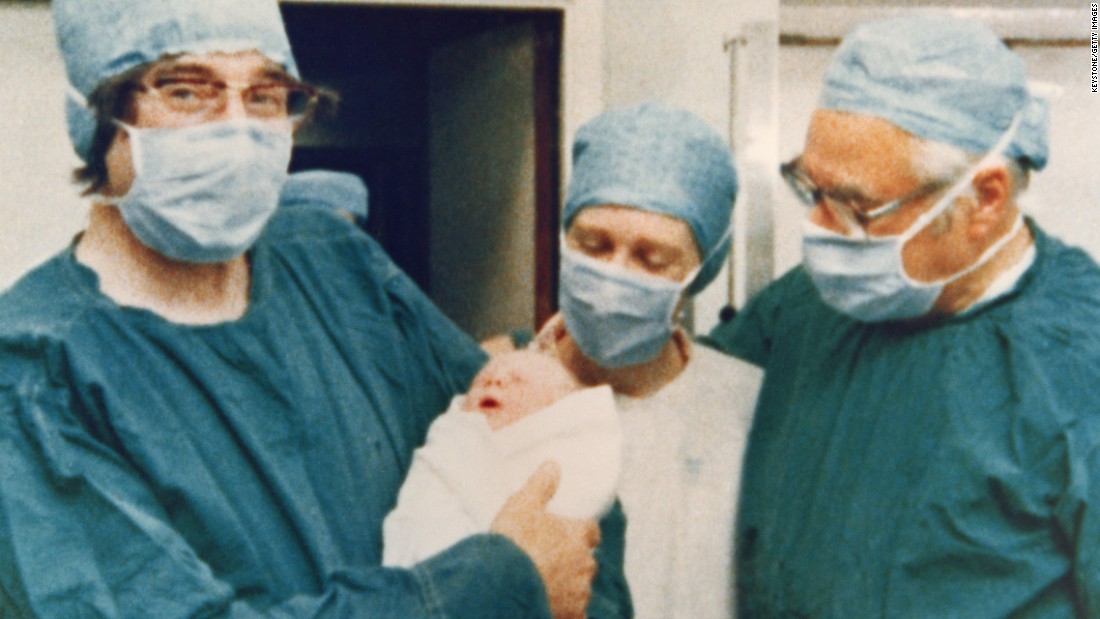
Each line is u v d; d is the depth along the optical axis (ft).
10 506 2.52
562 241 4.37
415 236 10.36
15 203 6.43
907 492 3.55
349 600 2.65
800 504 3.94
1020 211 3.64
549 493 3.09
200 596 2.52
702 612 4.21
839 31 7.50
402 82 10.26
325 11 7.09
